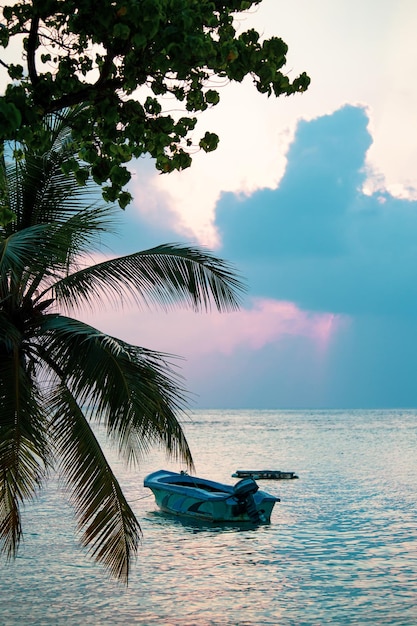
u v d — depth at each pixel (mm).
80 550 21609
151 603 16266
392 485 41469
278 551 22391
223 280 13141
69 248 12805
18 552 21344
